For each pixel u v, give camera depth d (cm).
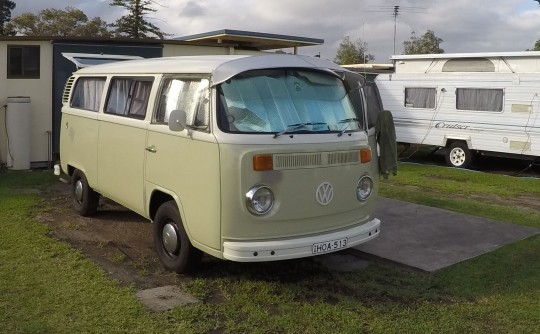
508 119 1445
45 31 4312
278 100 518
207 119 501
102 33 4256
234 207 483
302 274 577
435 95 1597
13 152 1166
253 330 445
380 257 626
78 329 436
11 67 1188
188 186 523
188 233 530
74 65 1223
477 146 1517
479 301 512
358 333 441
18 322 444
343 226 539
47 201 891
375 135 610
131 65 673
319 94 547
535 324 464
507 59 1483
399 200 945
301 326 454
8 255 610
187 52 1365
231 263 600
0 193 939
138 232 727
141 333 433
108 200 892
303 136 507
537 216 891
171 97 564
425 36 4094
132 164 625
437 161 1689
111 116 676
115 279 549
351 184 541
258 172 481
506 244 687
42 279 541
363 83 584
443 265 604
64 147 835
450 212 851
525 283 557
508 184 1226
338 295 522
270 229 493
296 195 500
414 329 449
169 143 550
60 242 666
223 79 497
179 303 493
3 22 5003
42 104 1218
